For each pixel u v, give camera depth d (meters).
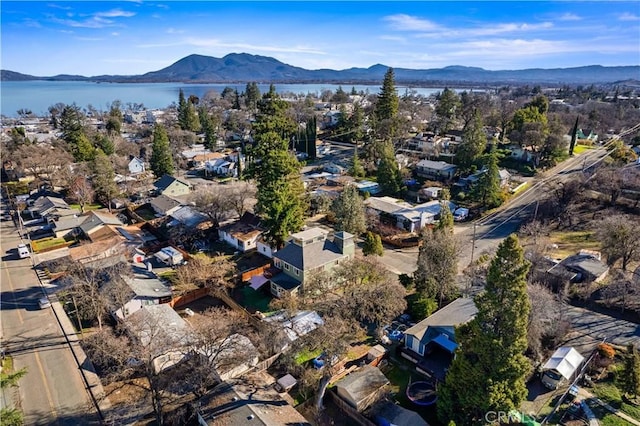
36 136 118.81
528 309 21.08
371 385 26.12
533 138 75.56
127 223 60.91
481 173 64.56
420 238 51.31
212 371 27.08
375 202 61.84
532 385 27.14
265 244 48.16
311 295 35.56
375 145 83.81
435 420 24.97
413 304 35.50
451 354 30.06
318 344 26.11
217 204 55.00
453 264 36.72
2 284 43.38
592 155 82.19
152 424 25.12
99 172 67.81
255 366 29.48
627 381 24.88
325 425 24.69
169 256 46.94
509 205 61.88
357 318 33.09
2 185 80.19
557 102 152.38
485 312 21.41
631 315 34.81
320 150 99.62
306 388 27.38
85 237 53.59
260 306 38.50
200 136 125.94
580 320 34.09
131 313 35.22
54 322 36.53
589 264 40.09
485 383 21.72
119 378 28.92
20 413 23.25
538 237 45.91
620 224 40.56
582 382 27.25
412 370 29.48
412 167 78.94
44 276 45.12
